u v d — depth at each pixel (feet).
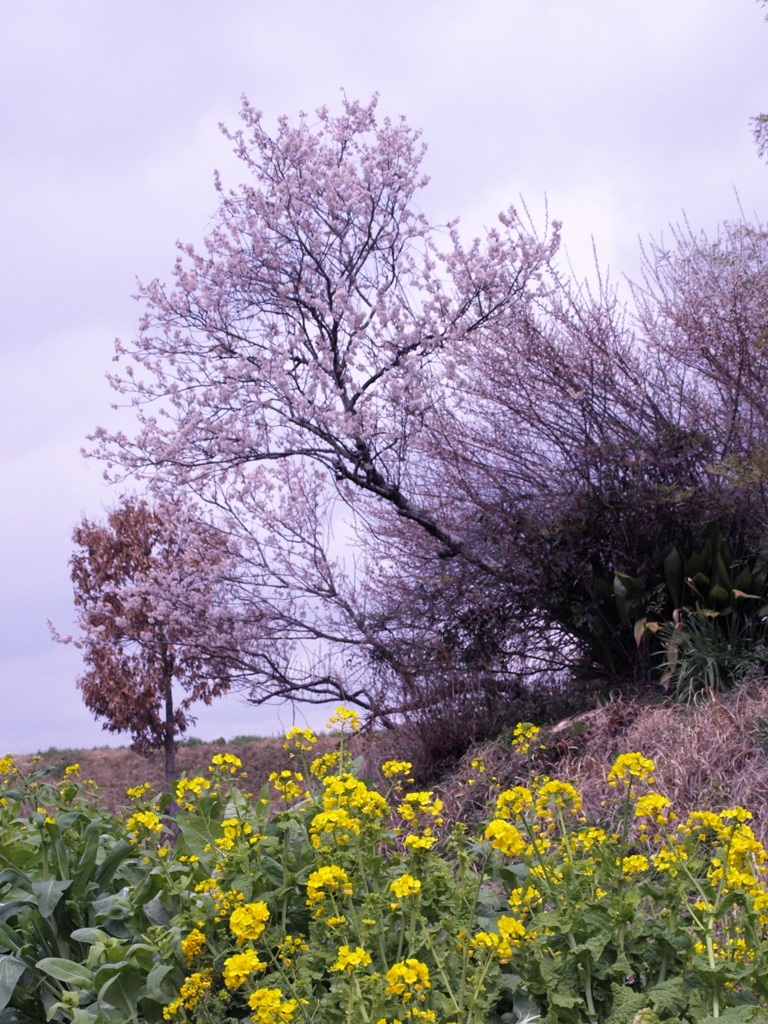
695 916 7.65
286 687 31.07
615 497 24.70
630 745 18.01
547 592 25.82
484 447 27.96
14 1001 9.98
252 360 27.68
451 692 25.91
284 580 30.45
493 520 26.71
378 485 26.63
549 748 20.02
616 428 26.25
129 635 35.04
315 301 26.40
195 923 8.76
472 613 26.55
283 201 27.61
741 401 25.79
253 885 8.86
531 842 9.05
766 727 16.37
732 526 25.43
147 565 36.11
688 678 20.89
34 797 14.03
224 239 29.22
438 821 10.04
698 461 25.21
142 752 37.50
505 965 8.20
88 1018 8.21
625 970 7.13
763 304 24.23
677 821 13.87
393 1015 6.66
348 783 9.01
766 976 6.79
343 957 6.72
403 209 29.45
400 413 27.20
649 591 24.98
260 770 33.76
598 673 25.71
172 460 27.02
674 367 27.40
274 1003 6.54
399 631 28.71
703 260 27.61
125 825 12.41
